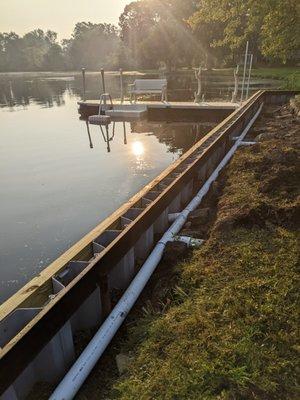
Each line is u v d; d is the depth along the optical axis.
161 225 4.34
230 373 2.17
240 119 9.47
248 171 5.76
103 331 2.68
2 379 1.89
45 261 4.56
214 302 2.82
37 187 7.16
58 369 2.44
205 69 45.62
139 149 10.02
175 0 45.38
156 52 46.50
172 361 2.33
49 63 101.75
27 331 2.04
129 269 3.50
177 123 14.34
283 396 2.05
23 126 13.88
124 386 2.23
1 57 106.12
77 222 5.56
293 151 6.06
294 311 2.63
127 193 6.70
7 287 4.06
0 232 5.33
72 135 12.09
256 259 3.33
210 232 4.04
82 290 2.56
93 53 98.56
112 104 15.77
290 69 40.47
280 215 4.04
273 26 13.07
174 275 3.40
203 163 6.10
